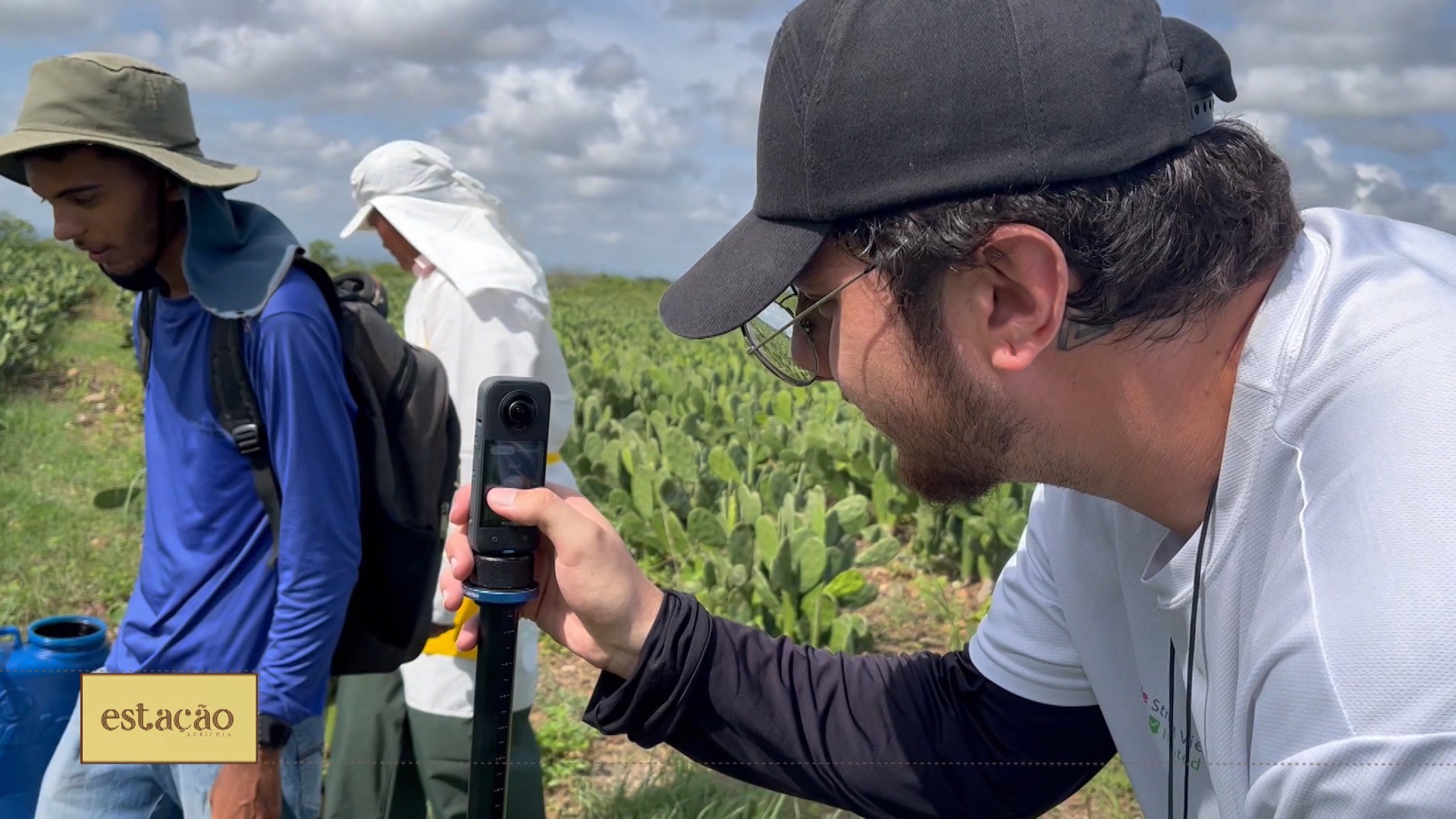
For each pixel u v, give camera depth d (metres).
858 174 1.02
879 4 1.01
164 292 2.14
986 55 0.97
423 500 2.30
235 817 1.95
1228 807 1.09
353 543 2.14
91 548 6.86
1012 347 1.02
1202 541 1.07
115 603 6.14
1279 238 1.04
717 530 5.54
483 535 1.23
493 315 2.88
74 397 12.95
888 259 1.03
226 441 2.06
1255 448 0.98
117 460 9.72
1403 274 0.97
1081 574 1.34
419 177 3.06
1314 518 0.91
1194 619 1.10
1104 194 0.97
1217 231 0.99
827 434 7.99
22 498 7.89
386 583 2.29
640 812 3.43
